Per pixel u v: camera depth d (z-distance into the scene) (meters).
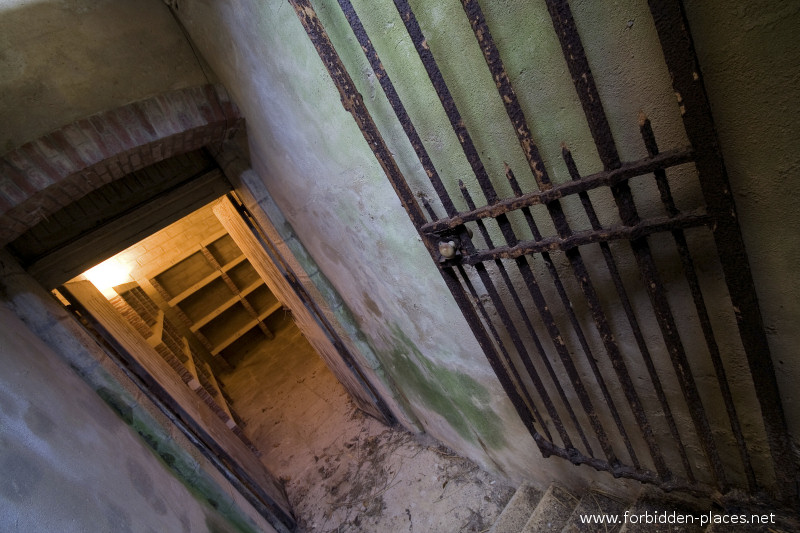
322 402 5.96
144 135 2.46
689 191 0.95
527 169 1.27
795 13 0.63
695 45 0.78
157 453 2.65
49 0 2.18
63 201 2.52
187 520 2.04
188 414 3.37
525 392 1.65
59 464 1.38
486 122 1.27
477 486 3.21
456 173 1.50
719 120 0.83
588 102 0.83
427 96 1.37
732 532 1.22
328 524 3.68
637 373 1.44
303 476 4.48
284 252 3.79
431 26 1.20
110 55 2.37
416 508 3.34
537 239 1.12
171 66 2.57
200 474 2.80
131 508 1.57
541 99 1.10
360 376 4.41
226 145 3.22
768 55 0.70
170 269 8.01
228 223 5.23
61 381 2.07
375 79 1.50
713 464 1.19
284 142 2.46
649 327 1.28
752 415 1.17
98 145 2.32
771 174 0.80
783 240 0.85
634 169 0.84
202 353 8.22
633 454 1.44
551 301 1.55
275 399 6.71
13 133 2.12
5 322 2.05
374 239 2.27
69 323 2.68
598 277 1.31
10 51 2.10
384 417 4.56
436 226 1.34
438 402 3.13
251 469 3.88
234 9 1.93
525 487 2.72
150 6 2.51
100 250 3.18
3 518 0.99
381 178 1.84
